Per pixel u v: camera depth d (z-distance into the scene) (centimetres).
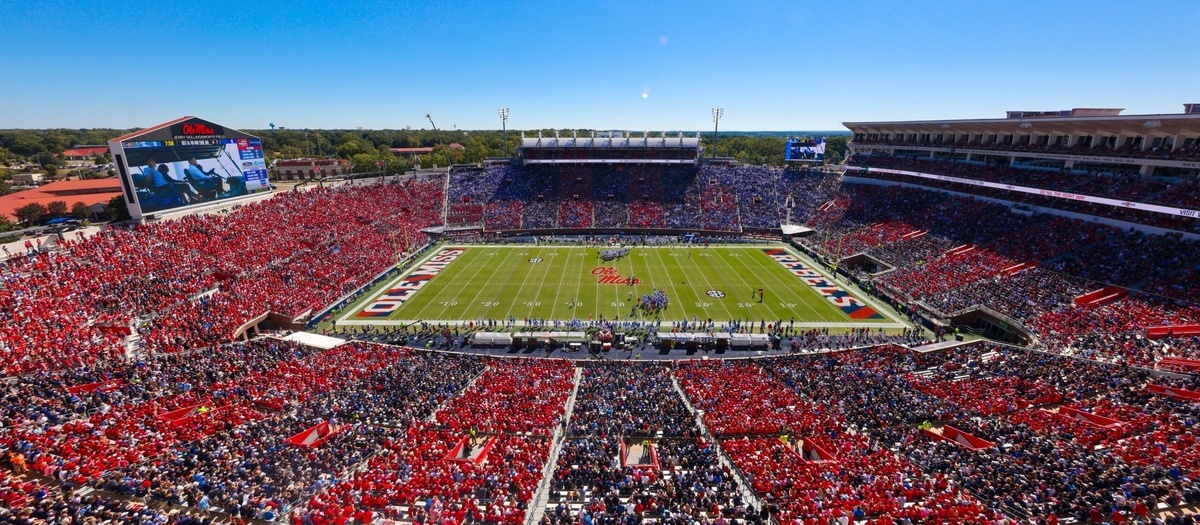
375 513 1709
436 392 2869
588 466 2023
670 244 7088
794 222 7675
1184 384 2712
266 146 18500
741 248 6869
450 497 1816
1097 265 4428
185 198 5269
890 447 2283
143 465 1955
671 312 4519
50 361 2939
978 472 1948
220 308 4066
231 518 1586
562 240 7300
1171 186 4588
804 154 8981
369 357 3450
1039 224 5309
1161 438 2131
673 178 8888
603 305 4678
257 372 3072
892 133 8138
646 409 2636
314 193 7000
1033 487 1811
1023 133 5997
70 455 1941
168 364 3088
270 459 2036
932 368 3244
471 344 3888
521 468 2019
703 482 1919
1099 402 2583
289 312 4250
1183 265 4084
